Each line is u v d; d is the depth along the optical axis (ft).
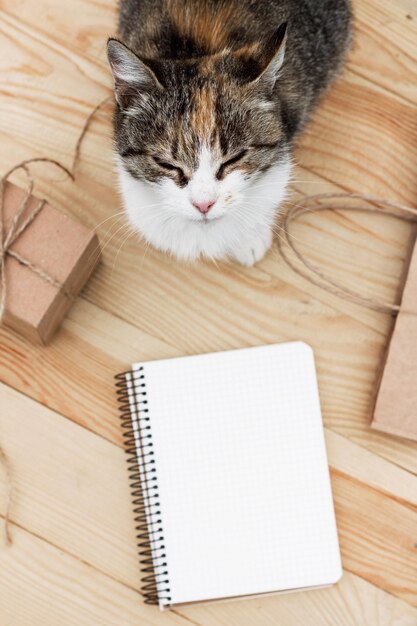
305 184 3.55
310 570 3.28
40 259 3.05
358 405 3.44
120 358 3.45
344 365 3.47
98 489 3.38
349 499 3.39
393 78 3.61
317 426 3.36
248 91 2.72
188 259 3.41
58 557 3.34
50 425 3.41
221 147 2.69
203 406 3.35
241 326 3.49
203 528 3.29
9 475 3.37
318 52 3.27
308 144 3.57
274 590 3.26
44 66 3.58
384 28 3.61
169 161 2.73
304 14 3.20
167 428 3.34
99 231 3.50
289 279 3.51
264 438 3.35
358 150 3.58
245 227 3.20
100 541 3.35
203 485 3.32
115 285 3.49
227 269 3.51
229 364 3.37
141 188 2.93
